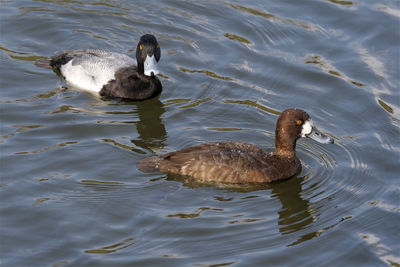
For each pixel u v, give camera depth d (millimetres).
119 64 14031
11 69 14094
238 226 9789
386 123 12648
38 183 10523
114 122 12617
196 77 14266
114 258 8992
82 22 16031
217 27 15914
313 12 16328
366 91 13562
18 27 15578
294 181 11047
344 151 11859
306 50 15008
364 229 9891
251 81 14039
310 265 9102
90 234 9453
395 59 14562
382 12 16203
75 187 10461
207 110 13078
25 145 11555
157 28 15922
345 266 9117
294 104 13250
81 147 11609
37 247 9156
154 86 13719
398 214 10234
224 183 10695
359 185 10961
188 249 9266
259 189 10773
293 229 9828
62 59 14312
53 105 13047
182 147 11781
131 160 11273
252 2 16703
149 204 10141
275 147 11867
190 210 10070
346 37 15391
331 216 10188
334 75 14094
